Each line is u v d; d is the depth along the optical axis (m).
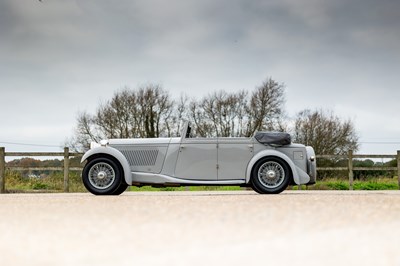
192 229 3.80
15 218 4.61
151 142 9.09
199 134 23.88
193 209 5.21
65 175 14.17
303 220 4.23
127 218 4.50
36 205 6.06
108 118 22.73
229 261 2.74
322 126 23.39
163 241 3.33
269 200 6.63
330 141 23.27
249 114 24.19
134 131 23.17
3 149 13.92
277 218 4.36
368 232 3.62
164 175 8.98
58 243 3.29
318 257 2.83
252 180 8.91
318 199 6.77
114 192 8.88
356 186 15.77
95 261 2.75
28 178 14.98
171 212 4.93
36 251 3.04
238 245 3.18
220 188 15.62
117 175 8.86
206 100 24.11
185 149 9.02
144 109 23.25
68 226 4.04
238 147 8.98
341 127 23.28
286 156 8.90
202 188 15.59
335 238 3.39
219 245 3.19
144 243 3.26
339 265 2.63
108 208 5.48
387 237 3.42
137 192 12.10
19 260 2.79
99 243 3.28
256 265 2.64
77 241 3.36
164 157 9.02
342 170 16.97
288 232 3.64
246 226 3.93
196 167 8.99
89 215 4.77
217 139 9.02
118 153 8.88
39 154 14.05
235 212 4.85
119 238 3.45
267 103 24.00
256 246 3.14
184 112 23.92
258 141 8.99
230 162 8.98
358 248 3.06
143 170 9.04
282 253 2.93
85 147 21.94
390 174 16.66
